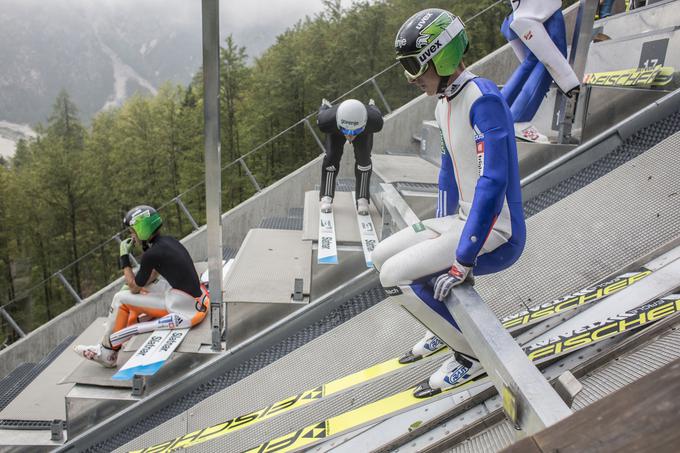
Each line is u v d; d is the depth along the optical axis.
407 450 2.27
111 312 4.27
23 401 4.52
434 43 1.94
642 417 0.74
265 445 2.83
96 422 4.04
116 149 44.34
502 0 7.27
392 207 3.80
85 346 4.18
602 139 3.96
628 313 2.22
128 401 3.97
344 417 2.71
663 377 0.78
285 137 11.82
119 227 42.94
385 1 36.12
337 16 40.72
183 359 4.05
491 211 1.86
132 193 42.25
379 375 2.92
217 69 3.27
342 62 37.00
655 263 2.61
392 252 2.35
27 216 42.38
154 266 4.09
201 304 4.28
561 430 0.79
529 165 4.21
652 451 0.70
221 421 3.57
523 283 3.17
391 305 3.84
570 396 1.41
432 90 2.08
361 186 4.70
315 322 4.13
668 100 3.87
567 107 4.01
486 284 3.30
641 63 4.29
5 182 42.81
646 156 3.57
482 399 2.29
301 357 3.79
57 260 41.78
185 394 4.06
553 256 3.24
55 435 4.02
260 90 39.25
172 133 41.97
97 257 41.50
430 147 5.54
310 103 38.28
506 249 2.09
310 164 8.17
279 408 3.16
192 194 36.94
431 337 2.73
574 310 2.53
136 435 3.84
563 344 2.22
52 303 39.31
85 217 43.03
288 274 4.46
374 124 4.37
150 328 4.18
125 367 3.77
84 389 4.07
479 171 1.92
